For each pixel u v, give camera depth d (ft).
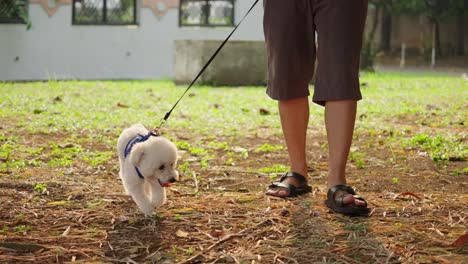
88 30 48.06
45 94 34.96
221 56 42.16
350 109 14.46
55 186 16.20
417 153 20.26
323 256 12.75
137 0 49.44
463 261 12.53
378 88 41.09
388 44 76.69
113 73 48.98
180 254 12.92
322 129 24.62
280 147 21.01
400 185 16.79
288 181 15.56
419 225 14.01
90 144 21.27
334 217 14.29
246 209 14.82
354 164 18.94
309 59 14.96
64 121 24.94
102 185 16.38
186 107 30.76
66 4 47.19
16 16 45.98
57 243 13.32
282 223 14.06
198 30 51.03
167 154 13.75
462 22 76.07
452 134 23.22
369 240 13.26
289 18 14.69
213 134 23.48
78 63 47.98
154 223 14.08
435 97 35.99
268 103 32.48
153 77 50.11
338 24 14.29
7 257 12.71
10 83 41.86
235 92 38.11
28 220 14.23
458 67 63.57
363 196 15.66
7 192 15.69
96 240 13.43
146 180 14.26
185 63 42.19
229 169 18.24
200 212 14.69
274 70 14.98
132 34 49.34
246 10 52.03
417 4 71.77
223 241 13.32
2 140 21.54
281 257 12.73
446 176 17.62
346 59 14.32
